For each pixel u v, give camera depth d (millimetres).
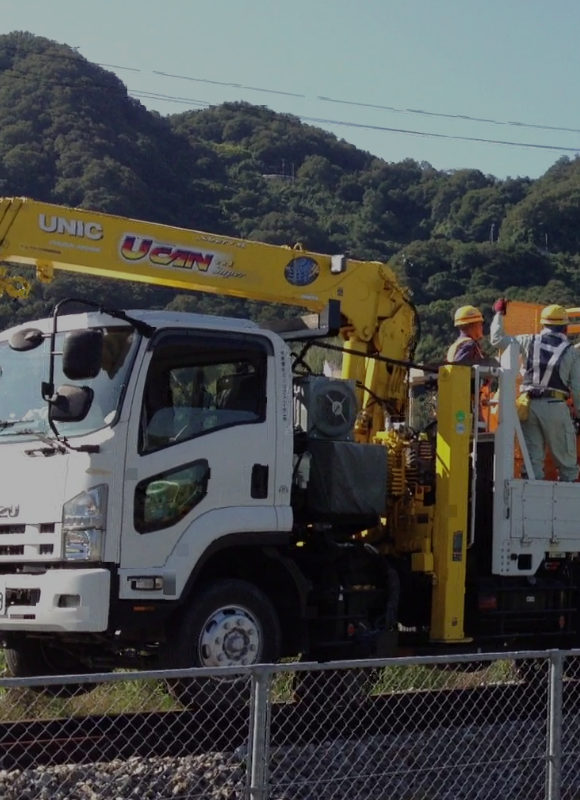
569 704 10484
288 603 9242
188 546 8516
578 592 10914
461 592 9977
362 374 11781
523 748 8578
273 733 8672
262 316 29750
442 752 8016
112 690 10180
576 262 56656
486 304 44750
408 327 12062
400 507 10344
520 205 63281
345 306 11680
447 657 6562
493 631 10375
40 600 8188
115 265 10492
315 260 11547
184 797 6684
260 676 5934
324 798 7152
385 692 10773
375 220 66625
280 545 9188
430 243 52906
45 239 10180
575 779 7867
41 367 9008
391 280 11945
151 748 7699
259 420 9031
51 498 8406
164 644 8570
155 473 8461
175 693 8891
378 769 7789
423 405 11586
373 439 11062
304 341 10438
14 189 42594
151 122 58875
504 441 10211
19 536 8547
